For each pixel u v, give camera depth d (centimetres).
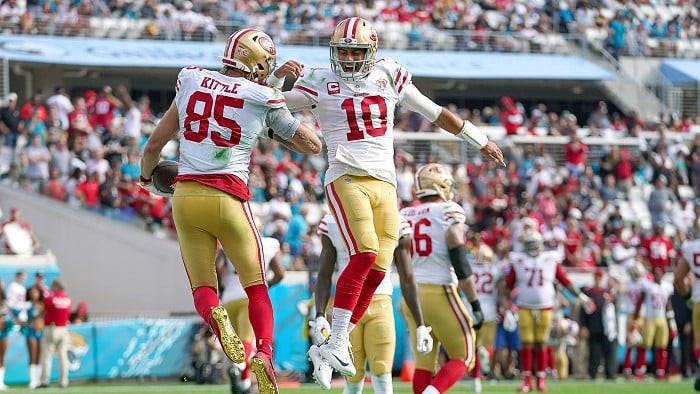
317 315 3106
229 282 3891
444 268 3269
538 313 5275
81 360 5972
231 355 2273
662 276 6531
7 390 5234
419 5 10081
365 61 2578
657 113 10088
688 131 9594
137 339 6172
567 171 8556
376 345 3097
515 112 8825
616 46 10269
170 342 6278
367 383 5262
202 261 2364
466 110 9488
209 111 2355
